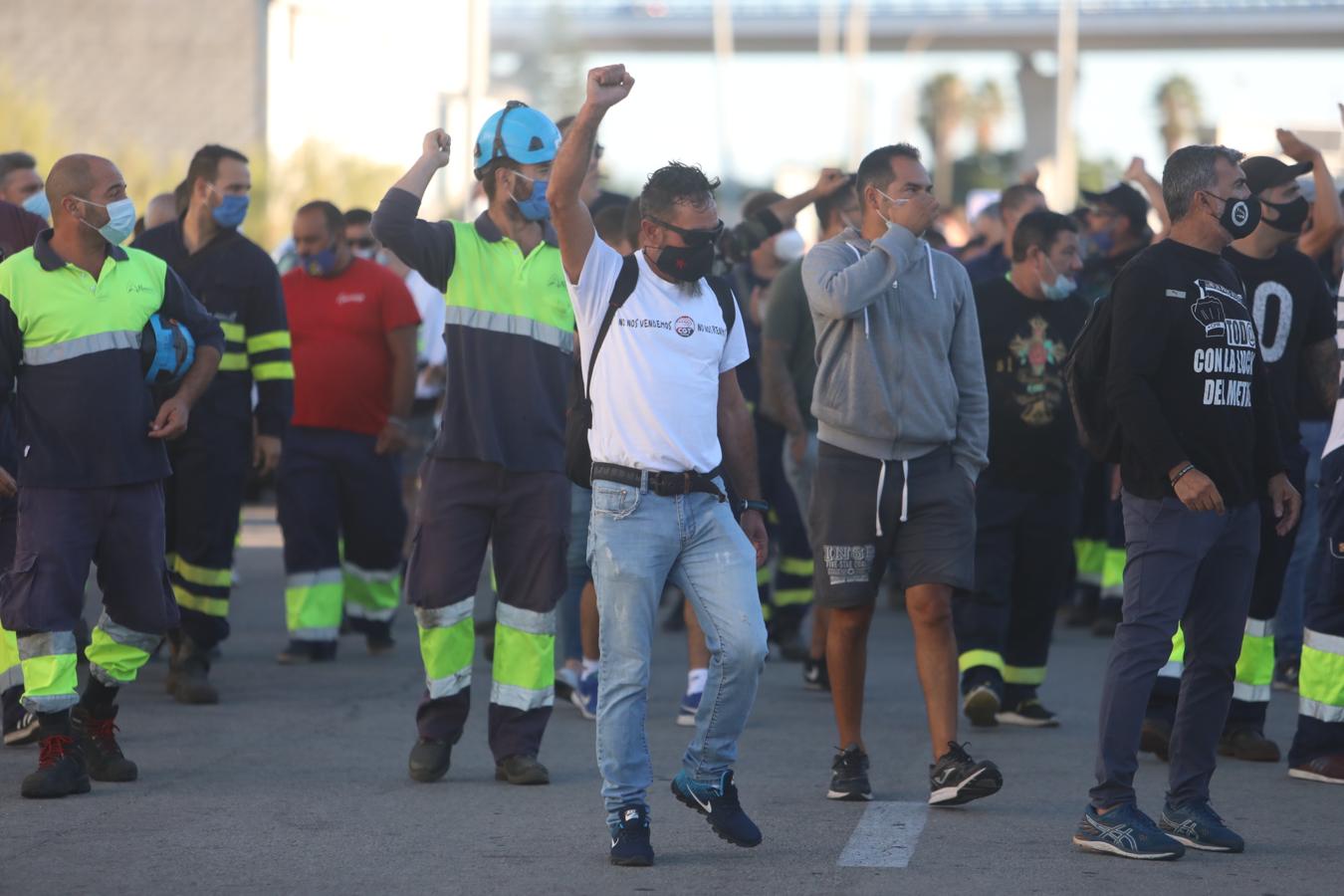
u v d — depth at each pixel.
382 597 41.06
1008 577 32.31
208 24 171.12
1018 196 42.78
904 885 21.11
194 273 34.47
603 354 21.94
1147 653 22.66
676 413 21.78
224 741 30.16
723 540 22.09
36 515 25.55
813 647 36.84
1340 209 32.91
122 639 26.41
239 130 170.75
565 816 24.66
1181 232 23.11
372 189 157.00
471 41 112.75
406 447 40.47
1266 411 23.44
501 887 20.91
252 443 35.47
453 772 27.78
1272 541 28.70
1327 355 29.38
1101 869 21.88
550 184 21.56
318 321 39.84
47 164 134.75
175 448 34.09
